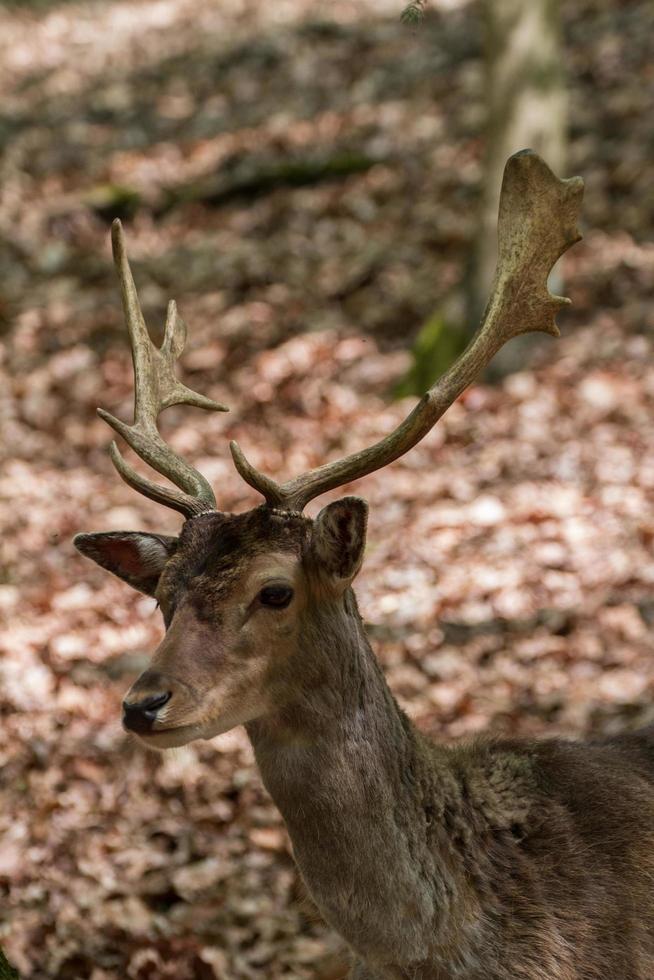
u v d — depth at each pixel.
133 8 31.66
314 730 5.54
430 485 13.64
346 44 25.45
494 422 14.46
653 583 11.47
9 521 14.07
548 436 14.05
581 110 20.56
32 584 12.87
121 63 27.56
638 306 16.02
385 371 16.22
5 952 7.59
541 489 13.21
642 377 14.76
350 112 22.61
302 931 8.35
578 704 10.11
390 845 5.61
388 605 11.77
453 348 15.64
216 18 28.98
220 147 22.58
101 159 23.17
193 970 8.11
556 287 16.20
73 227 20.55
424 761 5.85
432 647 11.07
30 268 19.88
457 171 20.05
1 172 23.03
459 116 21.56
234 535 5.54
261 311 17.73
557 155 15.98
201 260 19.34
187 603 5.42
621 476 13.19
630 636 10.86
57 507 14.32
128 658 11.44
